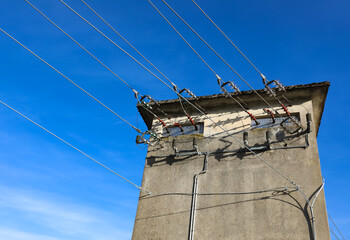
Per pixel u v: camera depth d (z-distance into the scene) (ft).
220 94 48.70
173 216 41.32
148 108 49.90
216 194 41.60
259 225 37.81
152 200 43.50
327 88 45.14
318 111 48.73
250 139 44.88
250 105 48.21
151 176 45.83
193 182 43.47
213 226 39.22
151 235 40.65
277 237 36.50
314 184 38.91
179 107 50.78
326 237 35.17
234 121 47.32
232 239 37.68
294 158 41.60
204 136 47.32
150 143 48.42
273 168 40.27
